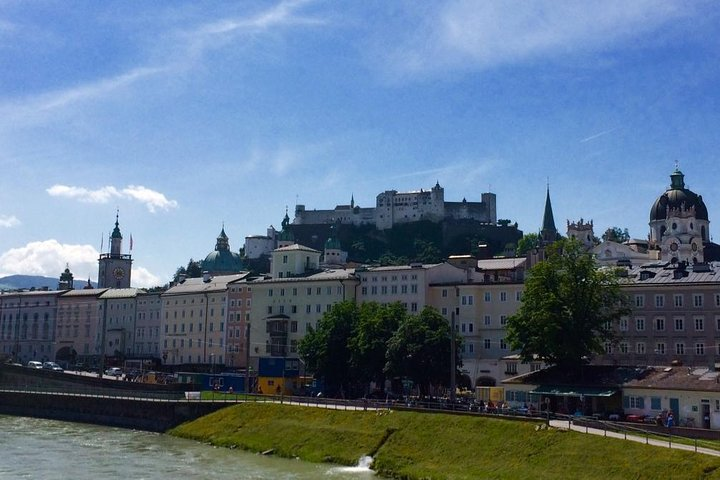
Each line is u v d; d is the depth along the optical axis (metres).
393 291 193.25
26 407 179.25
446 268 193.25
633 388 115.56
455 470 94.12
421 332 143.12
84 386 191.12
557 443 91.81
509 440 96.94
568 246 131.75
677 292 155.88
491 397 136.75
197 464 107.94
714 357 150.50
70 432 146.88
